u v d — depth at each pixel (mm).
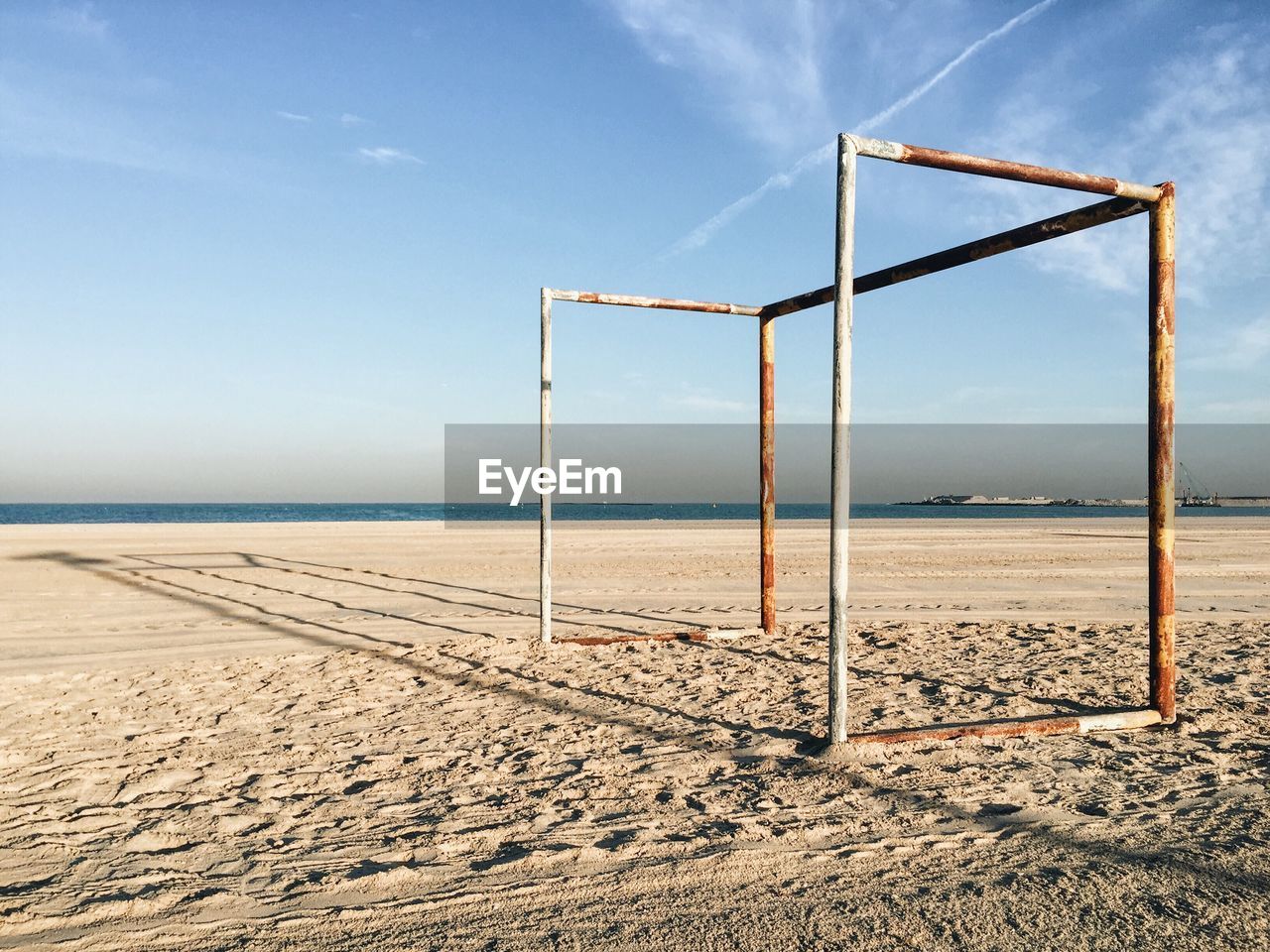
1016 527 27750
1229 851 2533
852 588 10141
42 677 5219
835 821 2816
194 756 3637
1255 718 4184
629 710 4410
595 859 2525
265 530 24156
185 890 2346
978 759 3514
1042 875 2379
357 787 3230
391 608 8477
